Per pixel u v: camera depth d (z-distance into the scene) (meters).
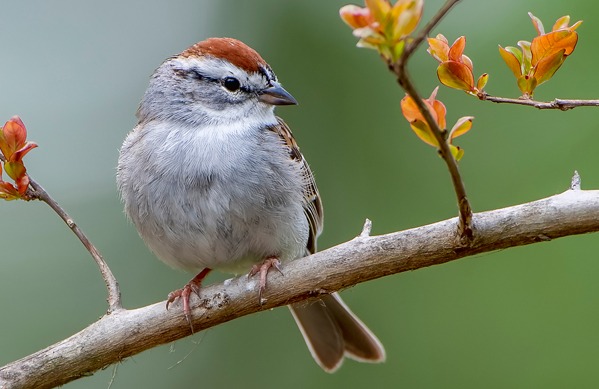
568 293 10.45
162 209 8.18
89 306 12.41
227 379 11.68
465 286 10.98
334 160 11.88
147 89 8.98
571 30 6.20
